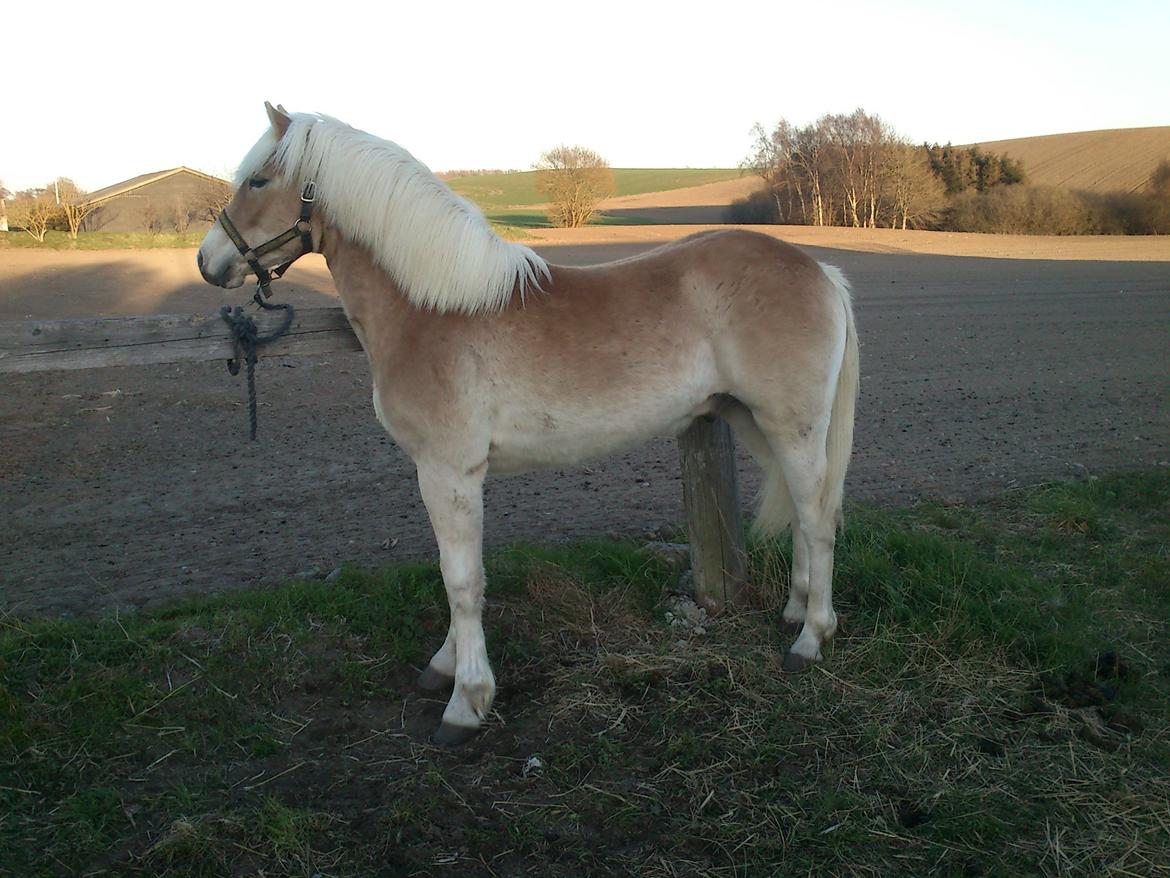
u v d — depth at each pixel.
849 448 3.73
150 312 14.75
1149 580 4.34
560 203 47.84
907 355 11.46
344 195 3.27
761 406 3.46
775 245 3.50
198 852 2.60
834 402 3.68
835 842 2.69
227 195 37.28
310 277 18.95
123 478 6.26
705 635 3.94
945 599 4.02
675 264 3.44
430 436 3.25
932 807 2.85
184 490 5.99
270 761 3.09
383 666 3.67
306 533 5.15
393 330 3.29
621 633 3.92
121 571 4.56
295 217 3.39
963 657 3.67
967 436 7.33
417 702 3.48
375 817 2.80
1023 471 6.26
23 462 6.60
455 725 3.25
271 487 6.06
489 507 5.57
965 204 47.50
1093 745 3.15
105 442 7.18
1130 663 3.64
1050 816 2.79
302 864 2.59
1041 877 2.55
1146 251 31.88
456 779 3.02
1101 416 8.02
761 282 3.38
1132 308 16.33
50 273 20.22
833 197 51.75
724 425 4.02
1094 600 4.17
